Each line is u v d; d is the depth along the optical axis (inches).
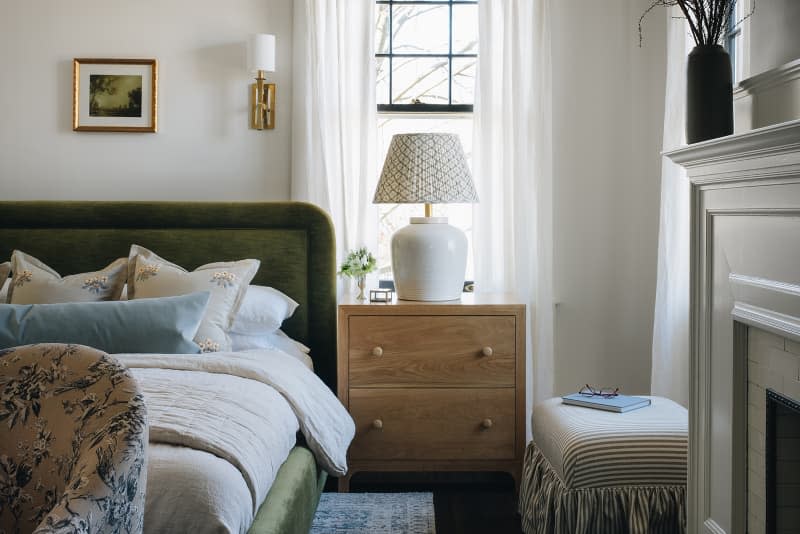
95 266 137.4
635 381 148.7
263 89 144.3
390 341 125.3
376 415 125.5
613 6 146.6
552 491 95.9
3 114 144.6
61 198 145.3
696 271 87.8
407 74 152.7
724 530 81.0
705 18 86.5
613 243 148.1
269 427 84.1
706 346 85.2
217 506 65.8
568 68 147.1
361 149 142.4
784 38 81.5
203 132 145.9
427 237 129.0
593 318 148.6
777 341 71.7
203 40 145.3
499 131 144.6
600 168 147.6
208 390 86.0
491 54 142.9
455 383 125.4
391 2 152.0
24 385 52.2
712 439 84.6
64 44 144.6
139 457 43.7
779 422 71.1
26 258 127.8
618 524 91.3
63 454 48.0
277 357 109.7
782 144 64.0
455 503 124.2
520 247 141.5
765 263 71.9
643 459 91.3
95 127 144.5
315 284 139.8
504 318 125.2
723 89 83.7
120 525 42.0
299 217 139.6
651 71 146.6
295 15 144.0
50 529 37.1
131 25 144.9
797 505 70.3
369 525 112.5
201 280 120.0
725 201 80.6
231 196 146.3
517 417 125.4
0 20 144.1
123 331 105.7
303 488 89.9
